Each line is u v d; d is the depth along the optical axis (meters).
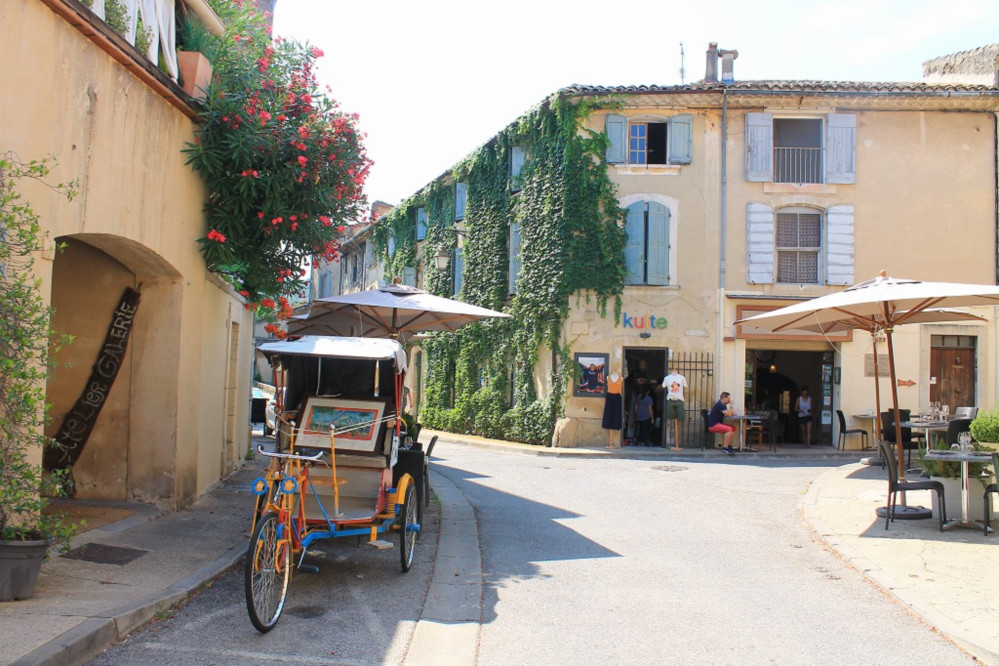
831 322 12.05
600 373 21.59
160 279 9.43
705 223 21.69
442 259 23.70
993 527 9.50
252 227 10.46
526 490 13.57
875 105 21.50
